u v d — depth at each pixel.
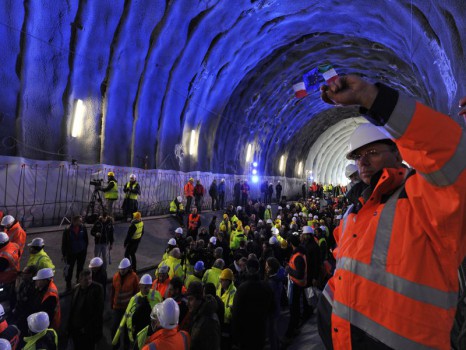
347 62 20.17
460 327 2.88
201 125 19.28
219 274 5.76
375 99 0.79
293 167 35.84
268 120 26.78
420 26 7.04
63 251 6.79
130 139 14.07
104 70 12.41
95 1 11.16
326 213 16.86
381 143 1.17
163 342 2.91
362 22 12.86
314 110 30.64
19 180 9.59
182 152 17.55
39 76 10.24
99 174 12.16
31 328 3.31
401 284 0.95
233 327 4.49
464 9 4.11
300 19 15.46
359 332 1.02
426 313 0.90
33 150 10.18
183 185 17.11
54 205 10.52
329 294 1.34
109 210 10.75
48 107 10.59
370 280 1.03
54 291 4.61
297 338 5.68
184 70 15.96
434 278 0.91
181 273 6.37
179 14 13.84
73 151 11.46
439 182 0.81
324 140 40.34
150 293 4.41
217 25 15.40
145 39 13.38
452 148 0.76
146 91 14.41
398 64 16.50
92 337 4.52
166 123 16.12
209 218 15.76
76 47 11.15
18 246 5.96
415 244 0.95
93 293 4.55
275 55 20.11
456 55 4.80
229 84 19.62
